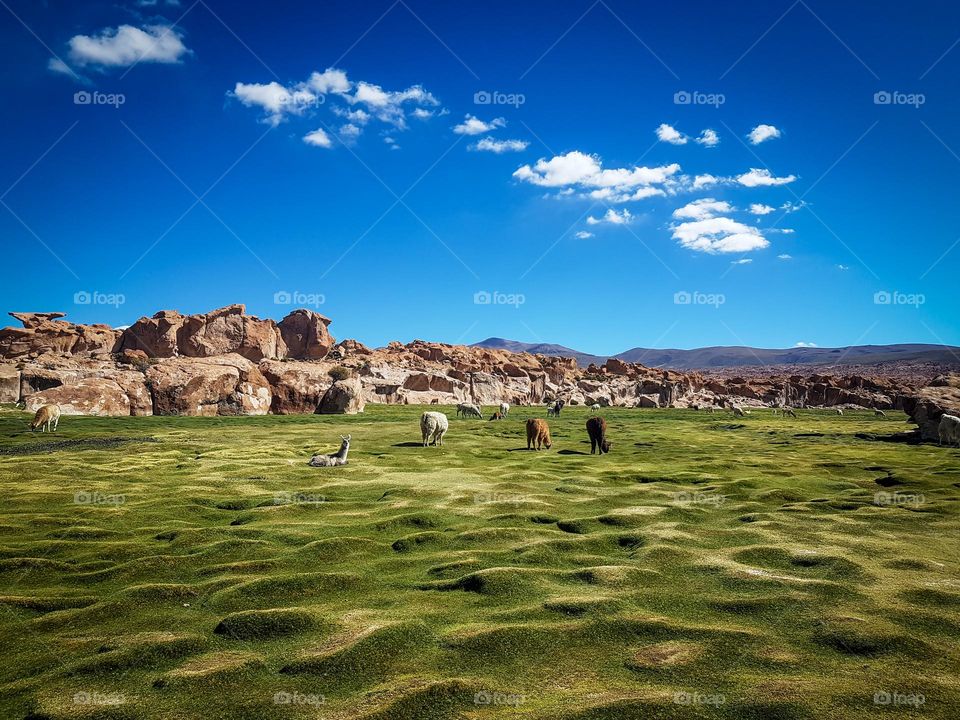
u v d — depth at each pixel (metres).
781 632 7.42
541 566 10.02
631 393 110.94
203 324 93.69
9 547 11.07
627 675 6.38
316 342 105.81
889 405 115.19
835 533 12.31
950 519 13.66
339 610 8.16
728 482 18.12
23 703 5.91
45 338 87.81
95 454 24.23
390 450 27.03
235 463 21.94
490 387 98.12
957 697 5.84
